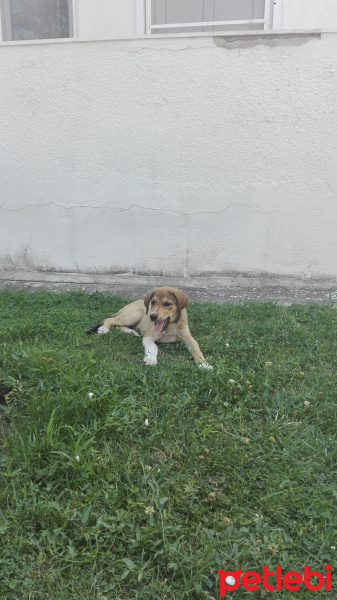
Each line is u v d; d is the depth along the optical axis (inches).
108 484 64.4
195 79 131.0
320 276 139.3
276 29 132.1
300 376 87.6
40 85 135.7
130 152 136.6
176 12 148.3
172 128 134.2
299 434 74.8
